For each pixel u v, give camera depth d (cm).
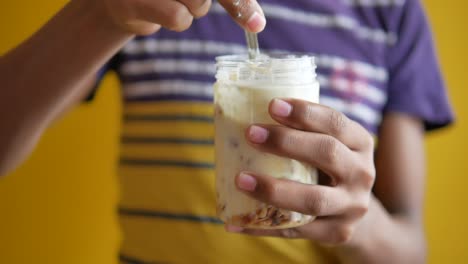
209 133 74
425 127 82
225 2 50
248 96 52
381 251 68
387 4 79
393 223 72
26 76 62
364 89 77
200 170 73
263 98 52
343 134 53
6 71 63
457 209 109
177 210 74
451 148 108
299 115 51
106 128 105
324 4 77
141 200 76
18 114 63
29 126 64
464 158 108
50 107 62
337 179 54
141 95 76
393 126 79
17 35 101
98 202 106
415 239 73
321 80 76
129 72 76
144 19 52
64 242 106
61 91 61
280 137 51
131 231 77
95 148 105
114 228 107
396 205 77
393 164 78
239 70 53
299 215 53
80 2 59
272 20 76
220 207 55
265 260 73
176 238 74
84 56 58
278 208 53
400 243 70
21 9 101
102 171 106
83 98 79
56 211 106
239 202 53
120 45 58
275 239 73
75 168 105
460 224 109
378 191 79
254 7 51
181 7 51
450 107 81
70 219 106
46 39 61
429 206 109
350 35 77
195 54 75
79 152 105
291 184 52
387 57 79
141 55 75
